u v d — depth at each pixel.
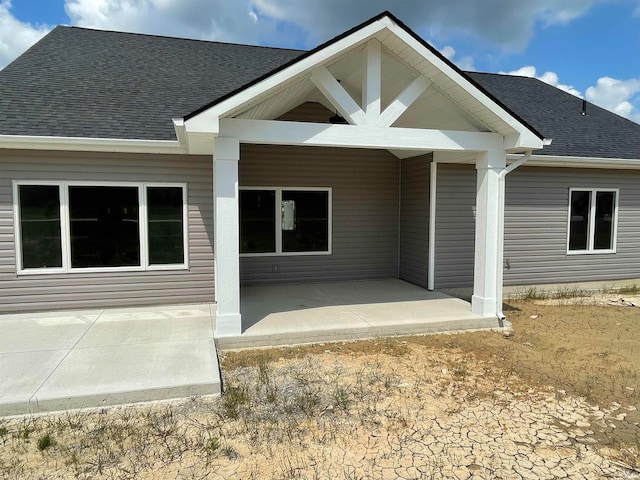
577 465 3.06
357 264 9.98
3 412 3.76
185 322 6.49
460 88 5.89
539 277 9.77
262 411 3.87
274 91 5.43
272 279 9.43
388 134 5.97
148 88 8.46
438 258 8.90
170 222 7.57
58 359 4.85
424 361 5.21
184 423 3.66
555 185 9.70
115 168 7.23
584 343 5.93
